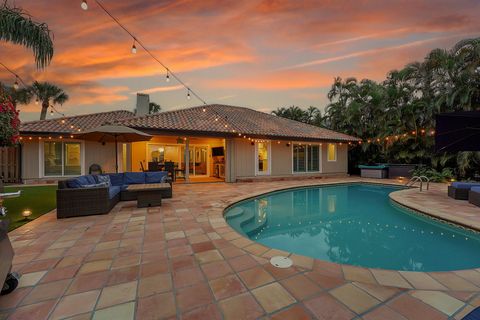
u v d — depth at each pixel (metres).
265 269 2.87
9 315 2.05
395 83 15.62
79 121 12.53
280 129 14.63
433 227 5.74
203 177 15.15
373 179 14.45
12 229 4.45
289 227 5.90
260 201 8.58
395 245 4.66
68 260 3.12
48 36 5.82
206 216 5.43
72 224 4.79
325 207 8.06
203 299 2.28
